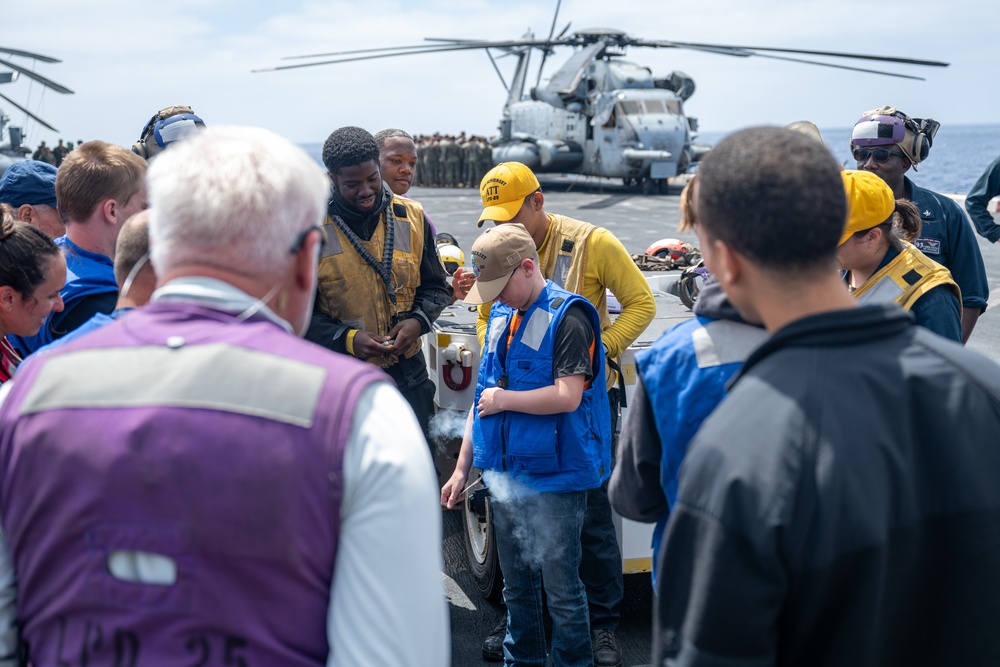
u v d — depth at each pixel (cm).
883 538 119
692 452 125
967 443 125
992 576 125
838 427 119
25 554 117
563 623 283
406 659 111
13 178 329
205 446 109
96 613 113
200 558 109
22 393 119
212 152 124
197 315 121
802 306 130
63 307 253
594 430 278
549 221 340
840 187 129
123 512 110
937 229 359
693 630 121
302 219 125
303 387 113
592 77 2775
